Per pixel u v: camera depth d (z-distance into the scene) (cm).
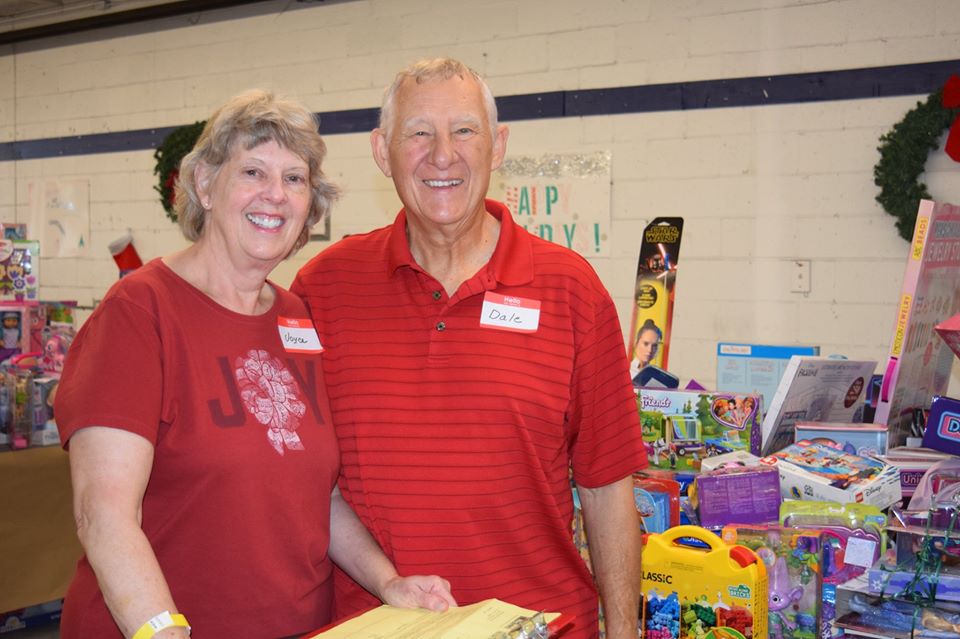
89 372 147
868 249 480
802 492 200
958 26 453
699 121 516
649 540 181
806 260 495
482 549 172
